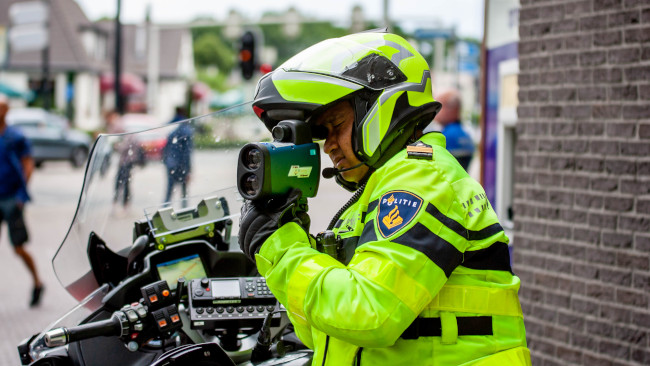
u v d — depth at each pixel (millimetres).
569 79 4195
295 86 2125
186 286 2652
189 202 2885
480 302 1953
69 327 2365
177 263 2771
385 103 2090
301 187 2037
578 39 4137
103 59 54312
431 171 1943
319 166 2080
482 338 1954
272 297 2582
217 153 2980
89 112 50062
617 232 3945
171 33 60156
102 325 2348
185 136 2969
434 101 2188
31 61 49031
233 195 2945
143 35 57688
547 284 4359
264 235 2000
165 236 2779
